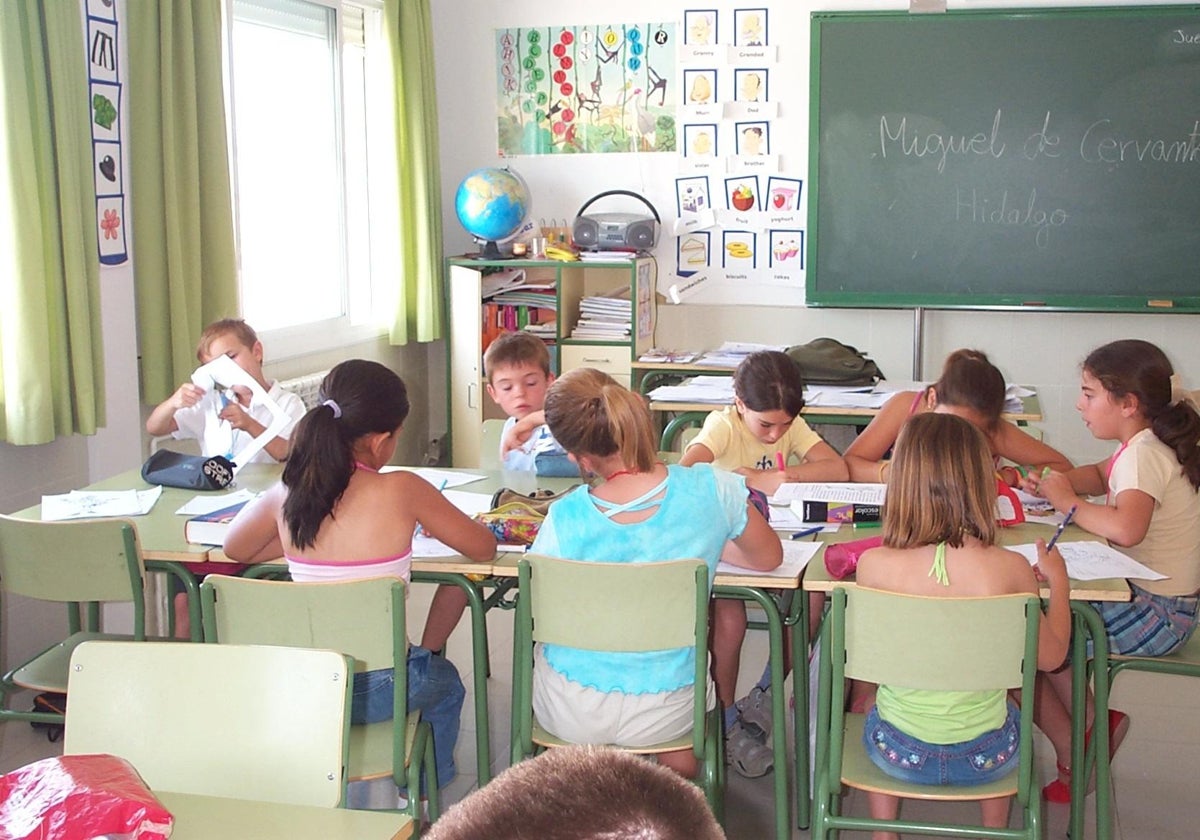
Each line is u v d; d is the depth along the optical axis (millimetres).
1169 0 5012
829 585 2281
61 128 3287
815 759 2318
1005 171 5207
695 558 2154
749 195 5512
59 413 3387
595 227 5383
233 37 4484
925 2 5141
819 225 5391
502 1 5602
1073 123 5129
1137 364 2584
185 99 3857
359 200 5441
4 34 3105
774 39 5379
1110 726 2727
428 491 2324
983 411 2838
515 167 5711
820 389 4285
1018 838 2057
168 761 1601
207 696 1605
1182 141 5066
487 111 5695
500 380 3170
